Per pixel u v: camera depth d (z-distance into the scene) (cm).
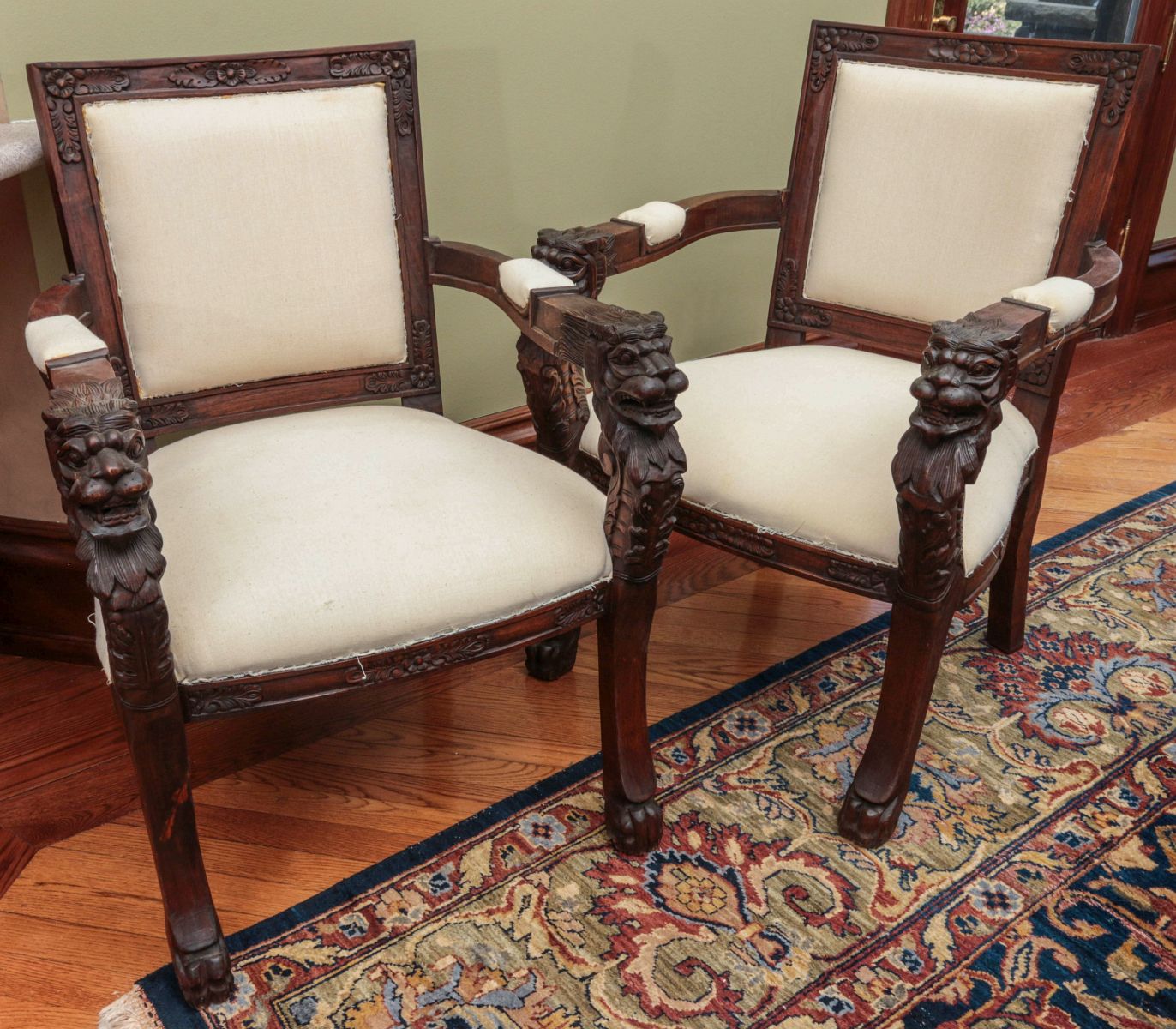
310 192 131
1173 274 339
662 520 115
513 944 123
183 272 126
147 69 122
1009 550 168
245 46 153
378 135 134
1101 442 259
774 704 166
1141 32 284
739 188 220
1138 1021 114
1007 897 130
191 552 105
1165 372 304
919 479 113
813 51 160
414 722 161
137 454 92
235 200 127
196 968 112
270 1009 114
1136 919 127
